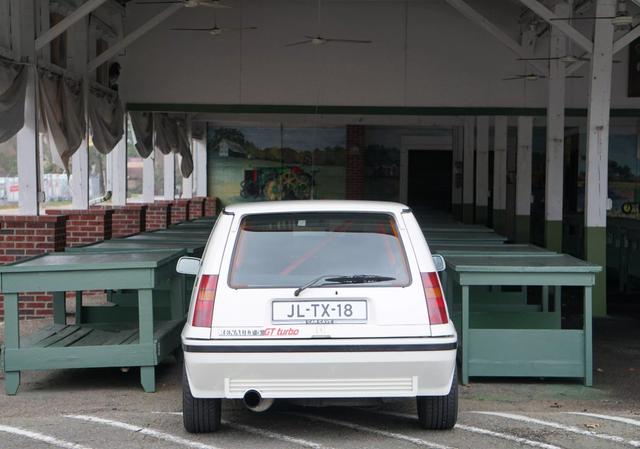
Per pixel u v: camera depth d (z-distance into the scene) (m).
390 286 5.00
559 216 13.77
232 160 27.33
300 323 4.92
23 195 11.12
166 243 10.02
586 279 7.18
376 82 16.97
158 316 9.09
